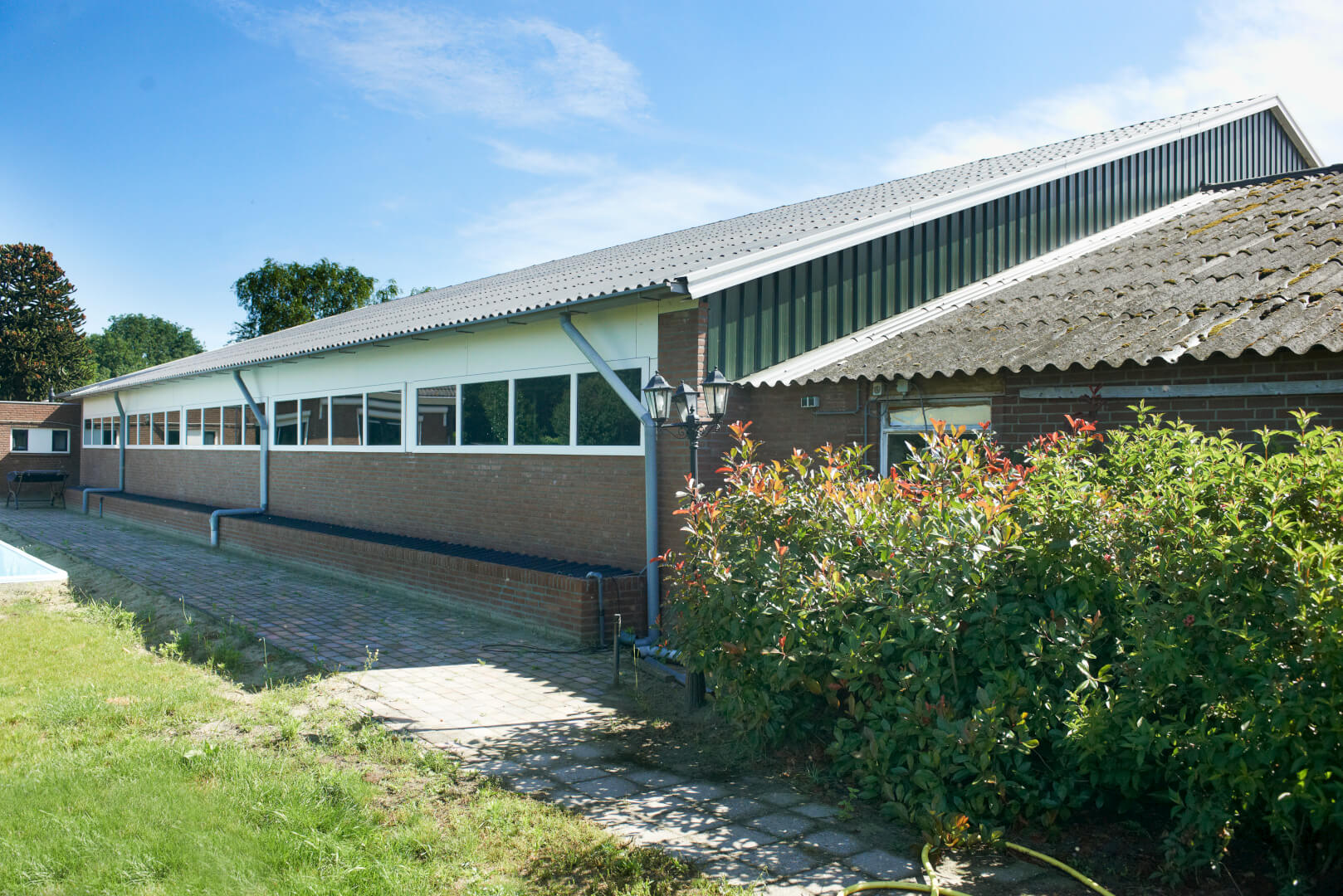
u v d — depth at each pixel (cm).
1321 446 405
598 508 1007
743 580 552
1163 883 391
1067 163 1260
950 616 462
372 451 1420
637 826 459
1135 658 409
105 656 816
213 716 637
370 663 795
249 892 378
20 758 541
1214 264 952
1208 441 457
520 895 382
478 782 520
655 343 936
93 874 392
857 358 927
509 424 1138
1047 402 777
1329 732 354
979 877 402
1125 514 446
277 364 1714
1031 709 445
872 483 570
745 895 381
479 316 1054
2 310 4981
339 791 486
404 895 374
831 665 522
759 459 952
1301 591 356
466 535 1206
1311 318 695
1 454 2969
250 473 1828
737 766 551
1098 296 938
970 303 1059
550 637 914
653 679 762
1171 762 396
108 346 10225
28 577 1198
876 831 453
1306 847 392
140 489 2438
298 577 1315
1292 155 1775
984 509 474
